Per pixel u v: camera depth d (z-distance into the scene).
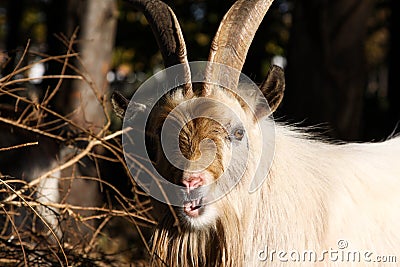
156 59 16.23
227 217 4.84
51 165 7.58
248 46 5.07
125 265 7.24
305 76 10.71
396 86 13.05
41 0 19.34
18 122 6.50
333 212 5.04
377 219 5.07
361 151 5.45
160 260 5.14
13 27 17.80
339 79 10.62
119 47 16.05
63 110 8.58
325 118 10.63
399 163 5.37
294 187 5.06
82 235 6.87
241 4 5.12
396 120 12.97
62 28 9.07
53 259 6.50
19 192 5.81
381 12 18.19
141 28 15.83
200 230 4.93
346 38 10.64
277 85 5.00
